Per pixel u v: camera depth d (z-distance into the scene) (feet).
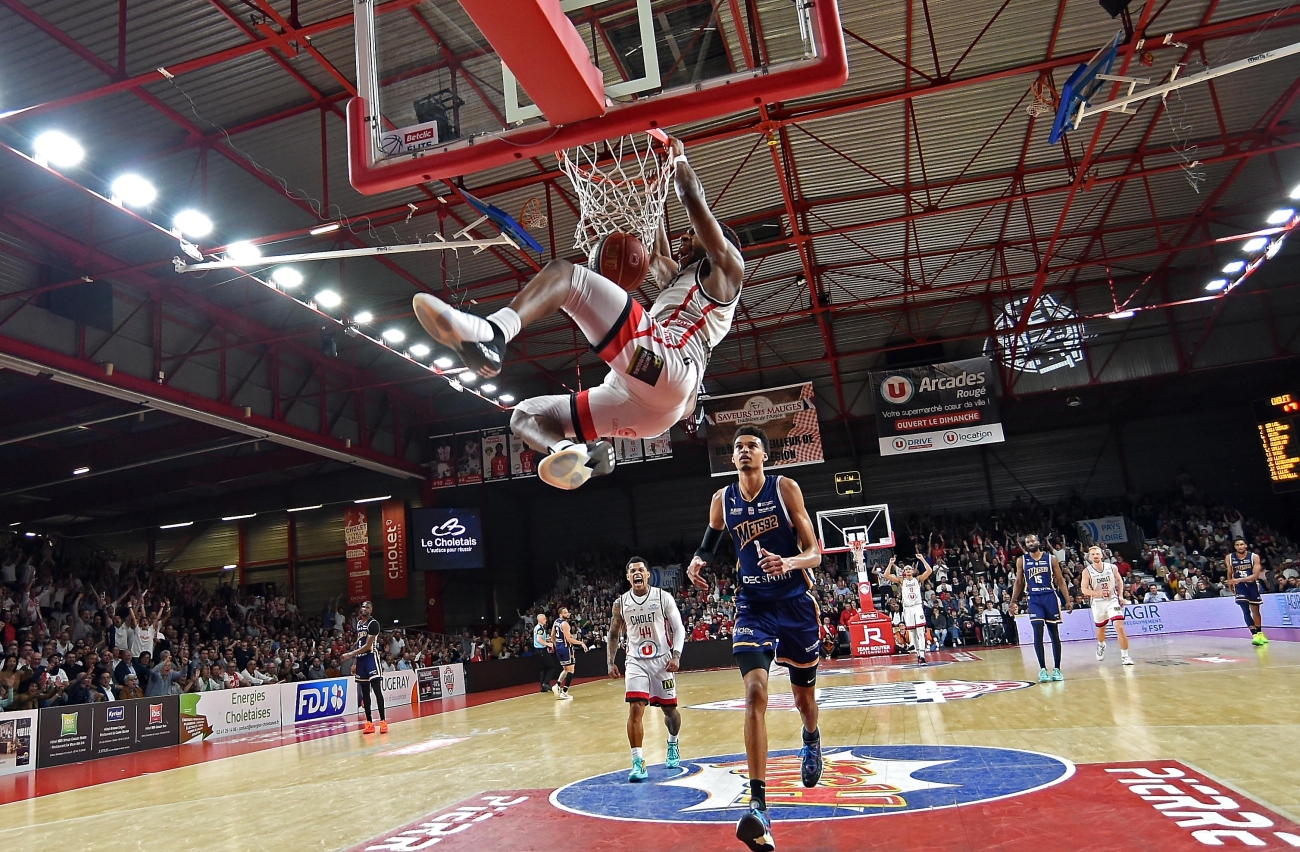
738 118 52.24
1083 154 62.49
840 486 94.12
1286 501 99.76
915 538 103.91
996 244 76.64
